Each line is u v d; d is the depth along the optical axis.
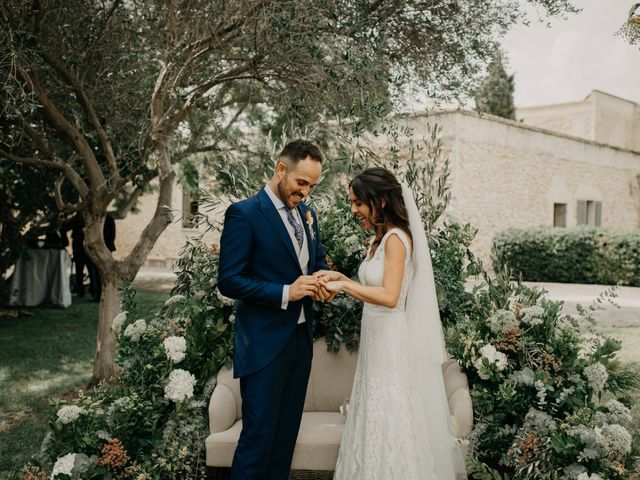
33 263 9.32
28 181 8.23
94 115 4.69
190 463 2.92
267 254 2.71
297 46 3.77
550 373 3.05
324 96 4.00
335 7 3.92
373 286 2.74
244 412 2.70
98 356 4.86
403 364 2.70
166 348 2.98
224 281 2.63
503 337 3.12
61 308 9.30
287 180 2.67
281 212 2.79
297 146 2.67
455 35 4.64
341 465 2.76
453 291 3.40
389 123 3.82
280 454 2.78
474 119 12.18
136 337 3.11
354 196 2.84
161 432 2.91
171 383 2.87
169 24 4.14
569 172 15.33
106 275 4.82
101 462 2.61
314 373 3.40
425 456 2.64
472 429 2.90
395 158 3.69
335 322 3.40
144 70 5.12
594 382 2.91
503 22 4.55
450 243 3.50
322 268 3.06
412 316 2.76
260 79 4.12
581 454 2.47
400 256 2.69
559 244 12.62
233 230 2.68
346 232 3.57
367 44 3.93
